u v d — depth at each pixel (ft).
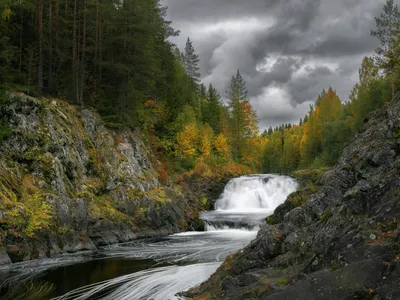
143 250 59.77
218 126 180.04
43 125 69.36
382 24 97.91
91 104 96.32
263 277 23.84
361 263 17.33
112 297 33.09
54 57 94.27
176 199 96.32
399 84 103.81
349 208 22.93
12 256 46.93
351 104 174.91
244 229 83.51
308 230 26.48
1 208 49.75
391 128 27.09
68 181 69.00
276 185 121.08
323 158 159.94
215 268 44.73
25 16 91.50
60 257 52.39
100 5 97.86
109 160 84.79
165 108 132.26
